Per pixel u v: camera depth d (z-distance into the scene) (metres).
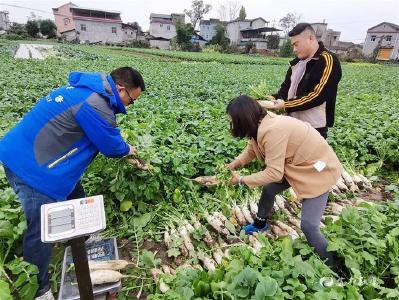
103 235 3.39
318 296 2.11
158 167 3.60
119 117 5.99
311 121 3.63
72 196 3.04
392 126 6.37
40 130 2.33
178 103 8.16
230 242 3.42
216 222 3.50
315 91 3.44
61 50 30.44
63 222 1.77
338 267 2.87
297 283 2.20
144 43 62.12
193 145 4.57
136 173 3.56
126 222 3.51
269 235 3.51
